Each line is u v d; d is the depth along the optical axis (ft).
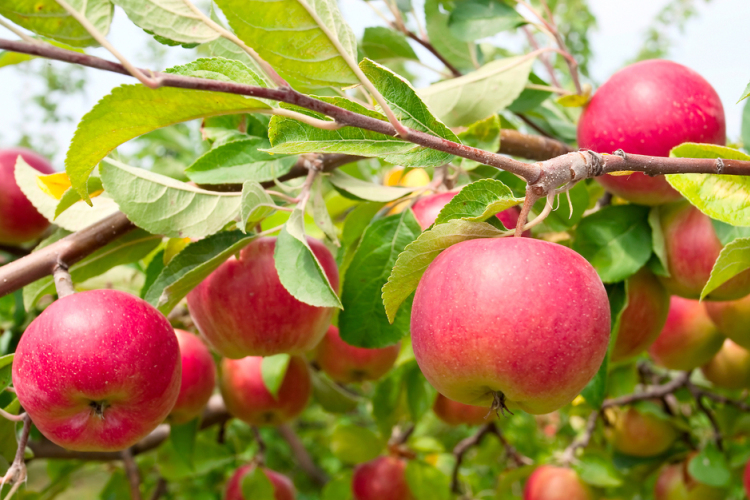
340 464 4.49
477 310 1.67
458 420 2.77
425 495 3.02
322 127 1.59
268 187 2.18
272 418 2.62
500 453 3.88
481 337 1.66
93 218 2.08
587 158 1.69
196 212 1.97
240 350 2.05
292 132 1.66
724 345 2.79
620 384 2.83
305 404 2.66
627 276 2.13
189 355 2.29
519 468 3.13
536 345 1.66
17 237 2.65
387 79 1.68
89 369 1.76
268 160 2.09
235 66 1.62
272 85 1.68
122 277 2.54
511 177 2.15
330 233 2.07
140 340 1.80
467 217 1.74
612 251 2.16
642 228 2.18
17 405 1.96
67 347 1.76
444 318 1.69
